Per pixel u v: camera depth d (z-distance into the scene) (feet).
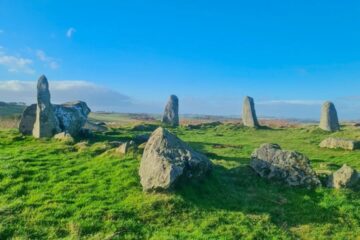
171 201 72.23
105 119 392.47
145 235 63.36
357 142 151.53
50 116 126.62
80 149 104.37
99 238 60.75
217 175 90.58
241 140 180.96
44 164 90.68
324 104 215.72
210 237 62.90
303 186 88.84
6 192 74.18
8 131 137.39
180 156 81.76
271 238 65.51
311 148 157.38
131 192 75.87
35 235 61.00
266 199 81.56
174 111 253.44
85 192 75.36
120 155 96.12
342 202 81.05
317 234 69.15
